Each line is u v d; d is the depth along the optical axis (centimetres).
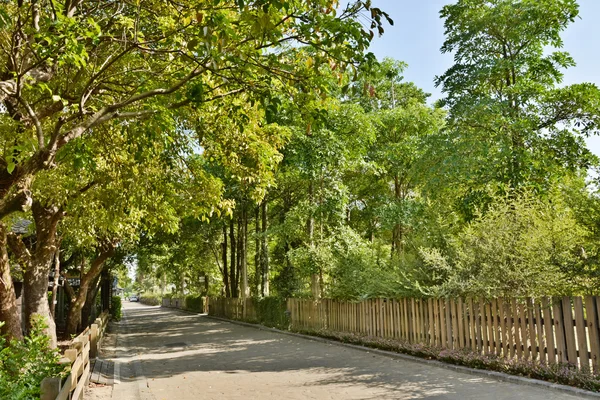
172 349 1798
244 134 1095
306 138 1959
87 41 805
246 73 661
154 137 833
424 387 907
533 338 962
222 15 559
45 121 944
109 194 1122
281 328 2364
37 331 712
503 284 1073
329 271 1991
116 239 1809
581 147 1838
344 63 611
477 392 843
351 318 1741
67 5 710
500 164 1806
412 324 1373
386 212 2416
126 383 1116
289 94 731
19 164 741
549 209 1133
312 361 1330
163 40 817
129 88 973
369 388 921
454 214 1736
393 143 2534
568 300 891
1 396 469
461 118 1853
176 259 3609
